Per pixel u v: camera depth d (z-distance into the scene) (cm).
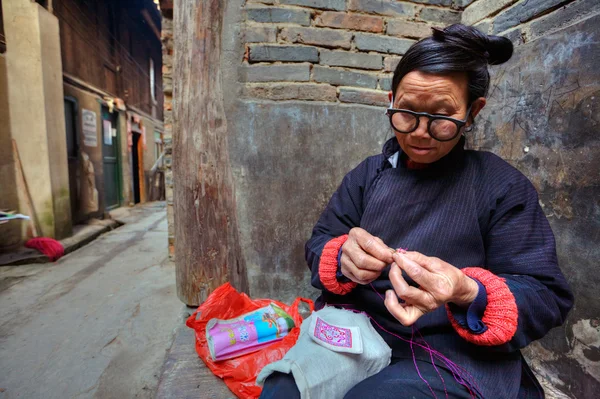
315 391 66
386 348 76
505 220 70
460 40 63
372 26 162
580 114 108
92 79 581
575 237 112
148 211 739
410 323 57
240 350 124
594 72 104
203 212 152
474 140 157
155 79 1045
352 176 95
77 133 515
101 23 623
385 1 163
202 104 148
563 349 118
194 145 150
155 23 844
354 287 82
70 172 494
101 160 598
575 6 111
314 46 158
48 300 249
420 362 73
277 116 157
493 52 70
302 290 167
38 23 374
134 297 250
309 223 164
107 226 522
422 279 57
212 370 120
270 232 162
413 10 167
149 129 955
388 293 59
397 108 70
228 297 139
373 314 84
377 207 81
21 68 371
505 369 68
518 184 72
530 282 65
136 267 325
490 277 63
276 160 159
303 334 83
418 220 77
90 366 167
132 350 181
